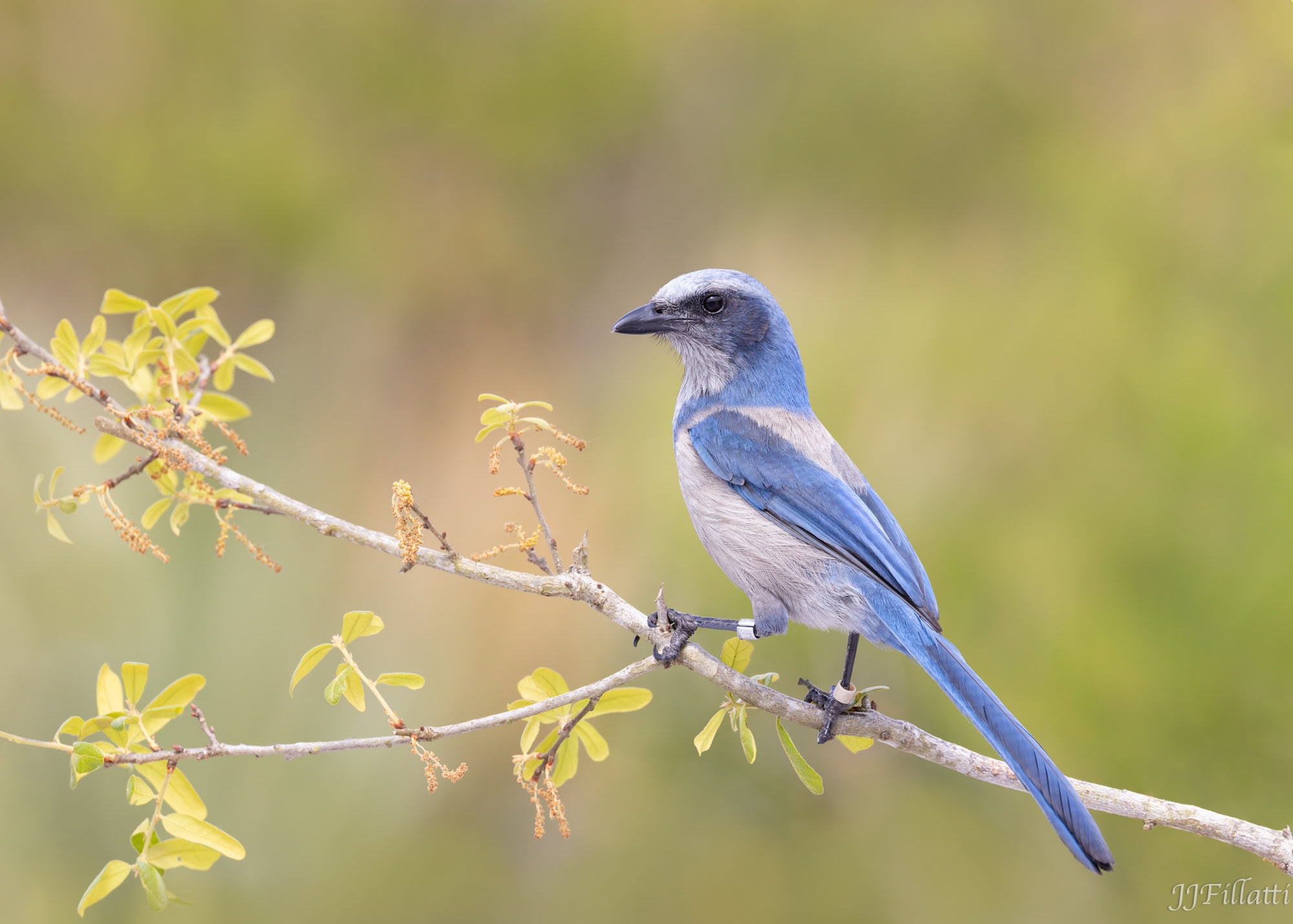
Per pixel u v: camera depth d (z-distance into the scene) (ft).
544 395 51.75
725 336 31.60
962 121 50.03
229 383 29.14
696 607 39.73
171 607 41.70
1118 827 38.01
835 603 27.86
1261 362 40.65
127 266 51.90
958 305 44.91
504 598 44.06
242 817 40.68
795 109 51.98
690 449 30.30
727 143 53.26
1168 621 37.47
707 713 41.11
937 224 49.65
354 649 42.91
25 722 40.29
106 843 39.40
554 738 24.25
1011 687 37.88
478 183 53.67
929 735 25.21
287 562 43.34
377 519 48.26
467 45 52.95
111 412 25.07
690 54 53.47
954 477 41.11
